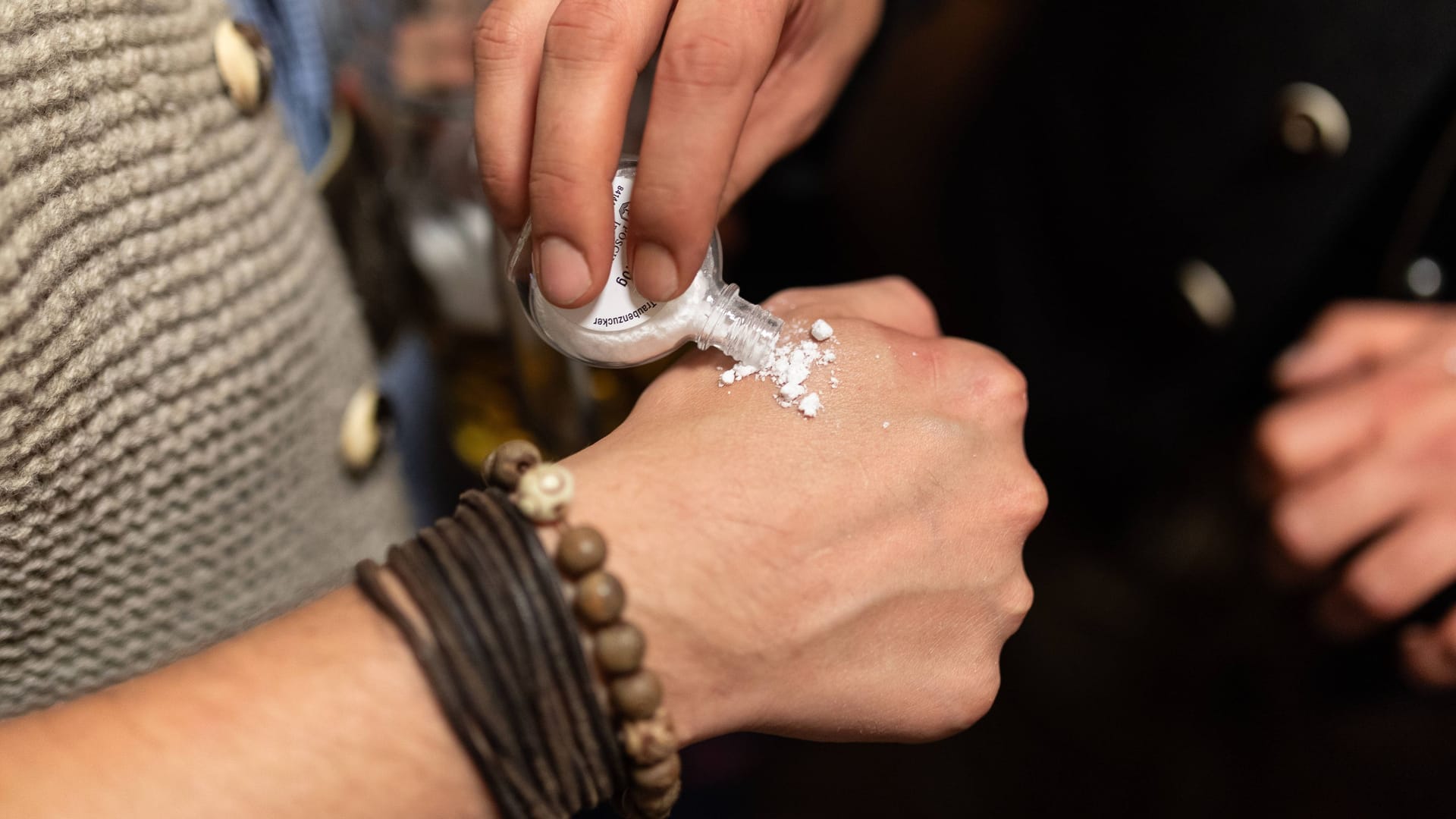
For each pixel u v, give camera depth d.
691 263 0.37
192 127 0.39
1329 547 0.50
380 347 0.53
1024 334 0.71
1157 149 0.59
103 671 0.40
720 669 0.37
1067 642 0.80
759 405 0.39
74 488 0.37
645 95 0.49
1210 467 0.71
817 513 0.38
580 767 0.35
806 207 0.73
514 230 0.39
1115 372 0.69
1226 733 0.72
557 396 0.50
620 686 0.35
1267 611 0.71
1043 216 0.68
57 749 0.33
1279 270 0.58
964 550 0.39
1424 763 0.65
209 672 0.34
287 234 0.43
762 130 0.46
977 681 0.40
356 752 0.34
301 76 0.50
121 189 0.37
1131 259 0.63
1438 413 0.49
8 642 0.38
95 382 0.37
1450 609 0.50
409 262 0.53
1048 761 0.76
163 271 0.38
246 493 0.42
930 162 0.75
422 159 0.51
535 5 0.38
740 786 0.74
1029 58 0.65
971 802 0.76
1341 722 0.67
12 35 0.34
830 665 0.38
